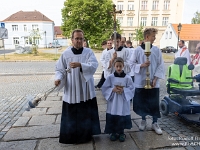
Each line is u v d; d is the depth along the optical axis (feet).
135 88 9.93
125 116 9.04
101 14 87.25
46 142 9.03
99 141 9.11
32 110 13.26
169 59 52.21
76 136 8.80
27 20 142.51
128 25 115.85
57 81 7.99
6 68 36.06
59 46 128.67
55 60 49.47
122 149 8.44
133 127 10.60
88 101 8.69
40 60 48.60
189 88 11.37
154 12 112.88
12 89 20.10
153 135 9.66
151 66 9.53
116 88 8.75
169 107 11.93
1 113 12.85
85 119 8.69
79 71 8.24
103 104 14.69
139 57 9.64
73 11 85.97
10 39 143.54
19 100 15.97
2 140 9.21
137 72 9.51
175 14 112.06
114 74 9.13
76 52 8.27
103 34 89.45
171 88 11.60
